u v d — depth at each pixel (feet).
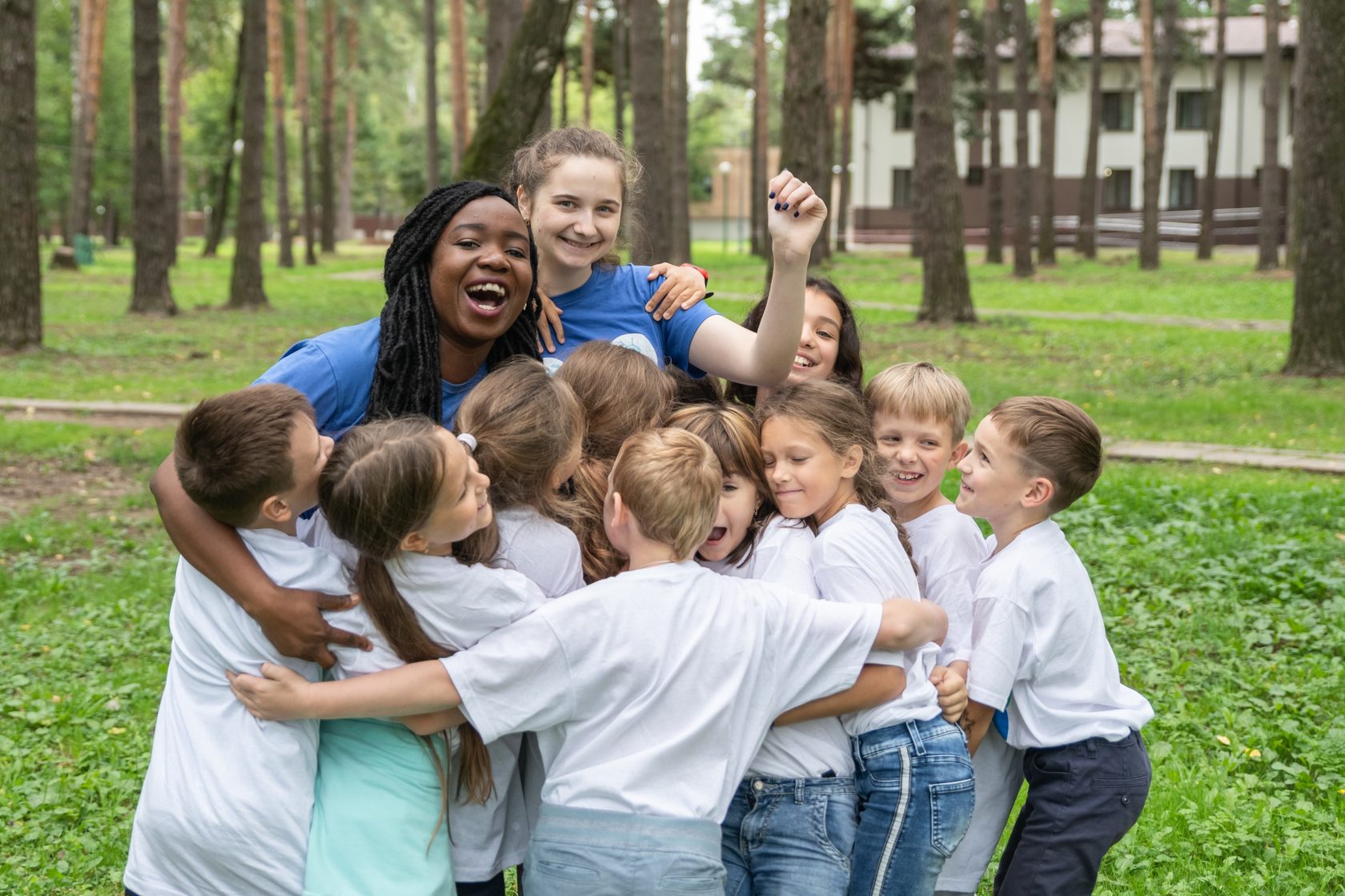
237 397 7.29
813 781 8.11
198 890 7.48
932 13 61.67
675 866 7.24
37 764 15.07
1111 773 8.99
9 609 20.90
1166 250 133.80
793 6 46.75
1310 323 44.86
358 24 140.67
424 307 8.59
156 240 72.54
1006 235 153.58
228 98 172.04
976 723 8.82
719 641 7.59
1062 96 150.51
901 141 155.22
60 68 153.58
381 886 7.32
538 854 7.52
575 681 7.48
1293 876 12.12
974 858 9.41
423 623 7.48
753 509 8.70
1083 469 9.04
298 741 7.50
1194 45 124.77
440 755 7.76
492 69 67.87
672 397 9.29
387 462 6.99
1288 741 15.12
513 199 9.12
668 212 79.36
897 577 8.42
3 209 50.83
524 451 7.85
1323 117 43.37
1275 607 19.99
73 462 32.14
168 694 7.78
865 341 55.11
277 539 7.59
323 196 148.25
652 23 56.54
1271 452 32.17
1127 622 19.30
